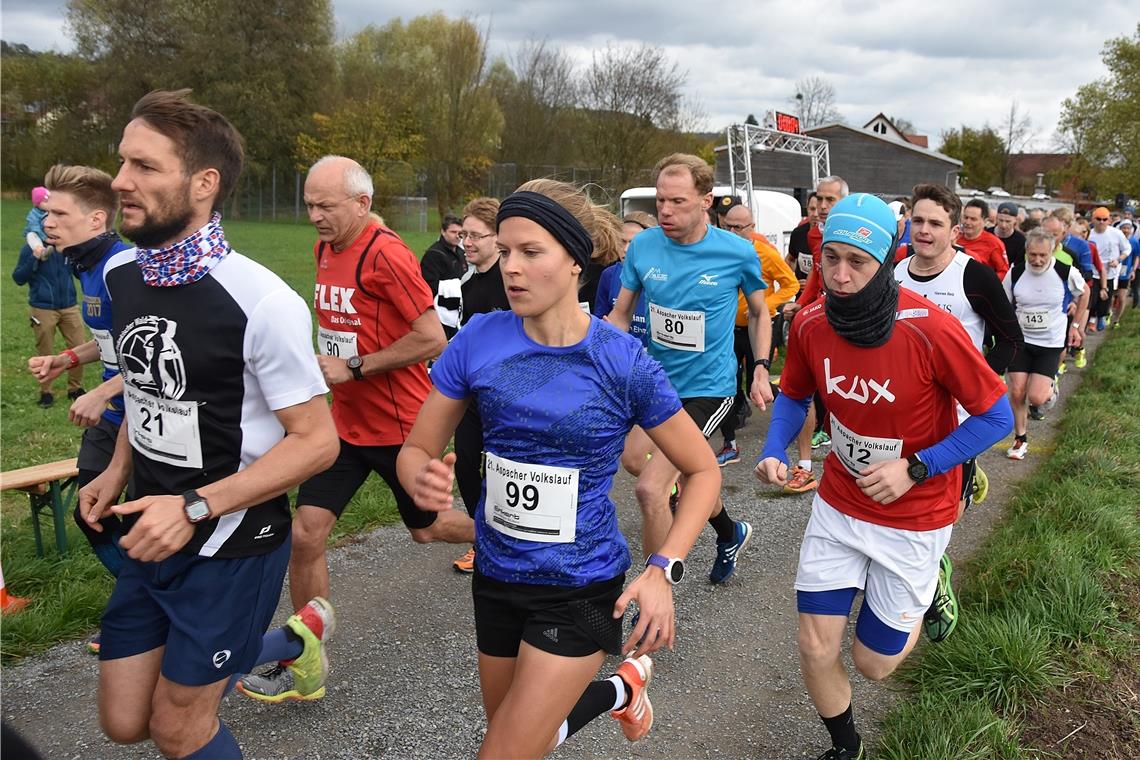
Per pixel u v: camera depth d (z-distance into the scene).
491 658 2.31
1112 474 6.02
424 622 4.12
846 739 2.97
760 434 7.88
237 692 3.44
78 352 3.94
